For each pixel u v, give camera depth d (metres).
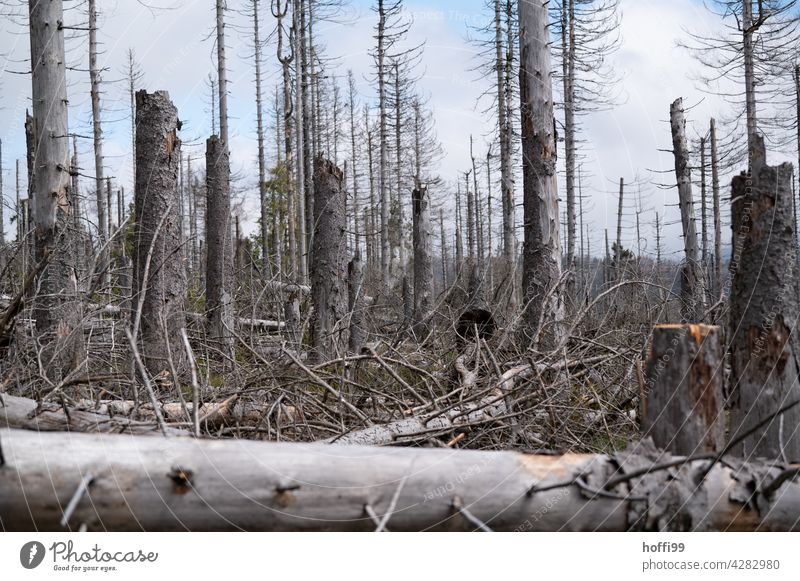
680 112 11.45
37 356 4.41
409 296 11.62
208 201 9.12
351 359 4.79
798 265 3.40
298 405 4.43
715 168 13.51
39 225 7.13
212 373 6.20
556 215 7.80
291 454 2.30
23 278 5.79
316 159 8.44
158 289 6.26
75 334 5.02
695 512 2.42
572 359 5.69
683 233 11.34
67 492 2.12
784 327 3.15
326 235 8.24
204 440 2.32
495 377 5.24
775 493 2.49
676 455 2.76
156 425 3.32
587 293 6.37
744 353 3.24
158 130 6.77
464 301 8.73
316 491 2.23
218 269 8.90
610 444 4.43
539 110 7.90
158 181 6.70
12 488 2.10
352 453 2.35
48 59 7.50
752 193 3.29
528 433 4.45
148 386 3.01
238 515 2.21
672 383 2.82
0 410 3.45
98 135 13.57
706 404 2.78
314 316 8.01
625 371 5.48
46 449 2.16
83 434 2.29
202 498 2.19
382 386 5.45
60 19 7.61
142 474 2.18
